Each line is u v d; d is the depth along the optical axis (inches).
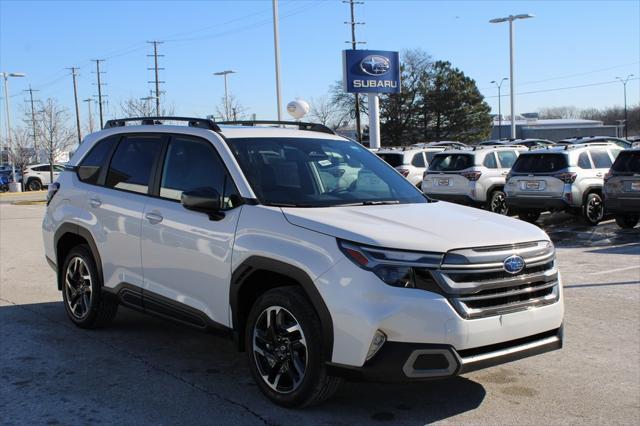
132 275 215.3
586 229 560.1
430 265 149.4
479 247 155.2
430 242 152.6
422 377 147.5
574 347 226.8
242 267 173.8
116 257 221.8
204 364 207.0
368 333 147.9
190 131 206.5
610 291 311.7
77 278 247.6
